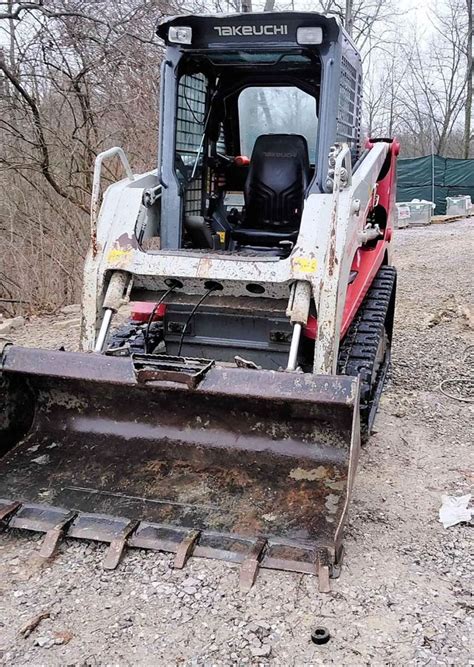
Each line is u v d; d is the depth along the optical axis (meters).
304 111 4.96
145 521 3.31
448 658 2.68
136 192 4.16
